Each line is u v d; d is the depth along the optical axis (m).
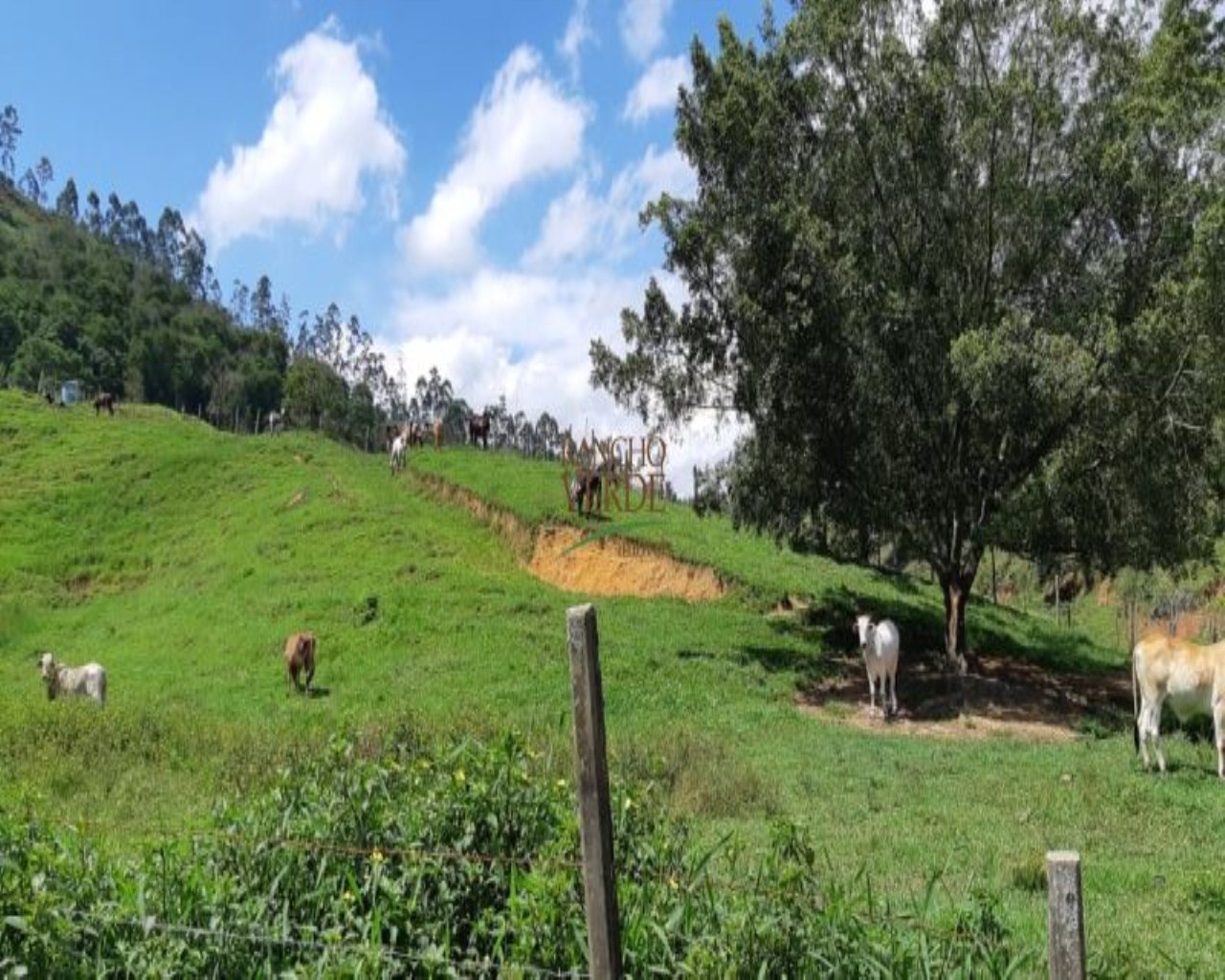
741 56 22.77
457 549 32.78
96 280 134.75
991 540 23.83
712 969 5.14
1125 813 12.37
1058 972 4.07
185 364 127.00
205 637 27.00
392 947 5.70
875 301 21.75
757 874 6.10
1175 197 20.16
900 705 21.72
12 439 50.88
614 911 4.50
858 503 23.75
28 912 5.63
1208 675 14.94
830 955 5.42
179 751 14.84
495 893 6.14
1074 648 31.53
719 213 22.78
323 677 22.83
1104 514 22.42
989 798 13.30
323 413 106.25
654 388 24.44
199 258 187.88
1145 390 20.14
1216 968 7.22
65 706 17.06
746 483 23.73
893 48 21.45
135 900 5.91
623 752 13.42
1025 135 21.52
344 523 35.41
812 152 22.91
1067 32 21.16
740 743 17.25
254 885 6.21
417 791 6.83
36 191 189.75
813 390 22.45
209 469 45.25
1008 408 20.55
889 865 10.05
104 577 36.03
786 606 28.78
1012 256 22.16
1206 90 19.86
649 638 24.67
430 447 47.19
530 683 20.97
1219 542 41.53
